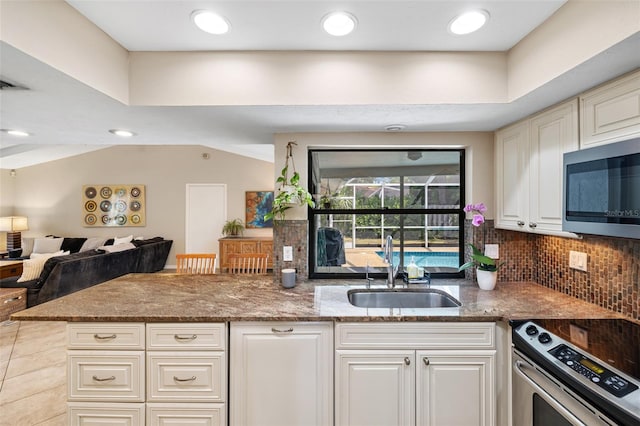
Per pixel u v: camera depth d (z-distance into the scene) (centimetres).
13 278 405
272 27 138
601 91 131
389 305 206
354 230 239
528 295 187
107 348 154
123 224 680
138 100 158
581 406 103
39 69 120
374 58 160
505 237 219
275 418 158
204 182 682
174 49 157
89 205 680
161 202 680
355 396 155
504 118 185
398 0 120
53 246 621
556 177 156
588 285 171
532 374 130
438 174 236
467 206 206
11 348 299
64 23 122
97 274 434
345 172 238
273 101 159
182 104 159
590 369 105
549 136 161
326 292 197
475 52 160
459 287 206
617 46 104
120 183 679
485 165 218
